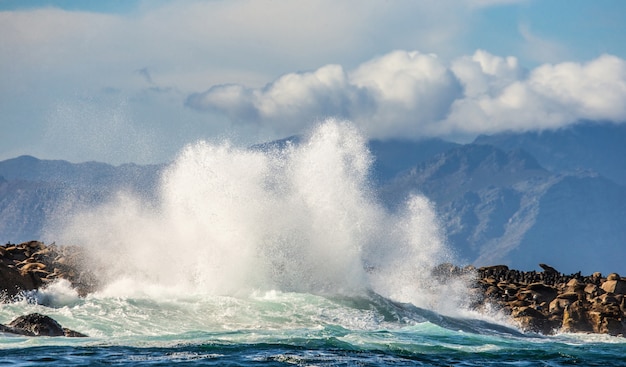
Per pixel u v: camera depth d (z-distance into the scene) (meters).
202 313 107.56
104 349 83.88
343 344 92.75
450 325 124.06
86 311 103.38
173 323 102.50
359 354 87.62
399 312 121.94
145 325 100.50
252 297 118.88
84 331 96.06
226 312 109.00
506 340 110.44
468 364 87.44
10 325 92.06
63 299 112.88
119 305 106.88
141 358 79.81
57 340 88.19
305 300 117.62
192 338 92.62
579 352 103.44
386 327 113.56
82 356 79.75
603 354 102.94
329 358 83.94
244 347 87.81
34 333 91.25
